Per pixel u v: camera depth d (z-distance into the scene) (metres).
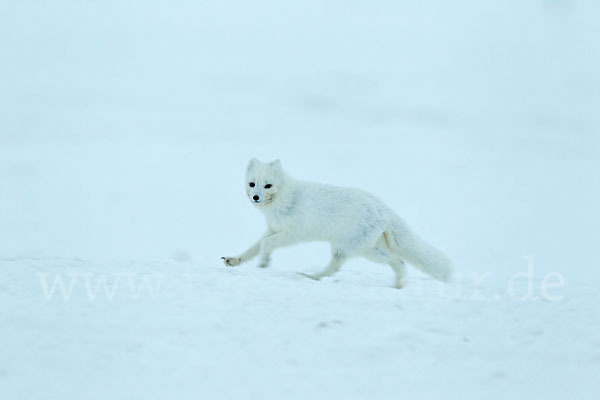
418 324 16.47
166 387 13.23
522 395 13.46
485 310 17.89
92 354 14.28
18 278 18.84
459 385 13.78
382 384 13.68
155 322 15.85
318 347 15.05
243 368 14.06
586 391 13.69
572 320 17.28
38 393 12.74
